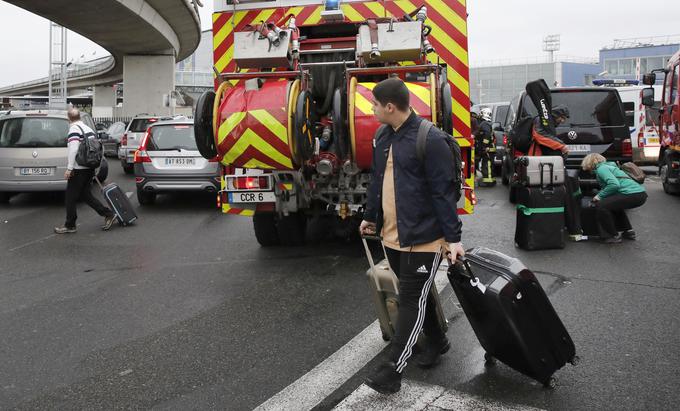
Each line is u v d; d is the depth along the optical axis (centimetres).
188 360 430
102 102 8144
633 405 352
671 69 1262
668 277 619
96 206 939
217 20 749
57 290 614
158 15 3522
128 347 457
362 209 689
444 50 707
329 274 650
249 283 623
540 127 784
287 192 661
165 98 3919
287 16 741
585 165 800
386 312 411
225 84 623
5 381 402
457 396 365
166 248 807
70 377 407
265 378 398
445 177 345
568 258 704
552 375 375
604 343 443
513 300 350
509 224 934
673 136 1218
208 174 1147
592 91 1102
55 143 1166
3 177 1146
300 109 577
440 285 588
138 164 1158
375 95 358
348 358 425
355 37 731
